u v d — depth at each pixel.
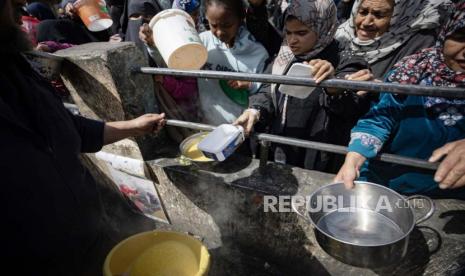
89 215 1.36
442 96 1.06
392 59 2.05
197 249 1.32
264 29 2.24
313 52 1.86
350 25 2.25
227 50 2.12
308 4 1.72
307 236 1.63
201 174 1.76
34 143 1.12
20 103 1.13
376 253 1.07
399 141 1.45
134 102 1.85
